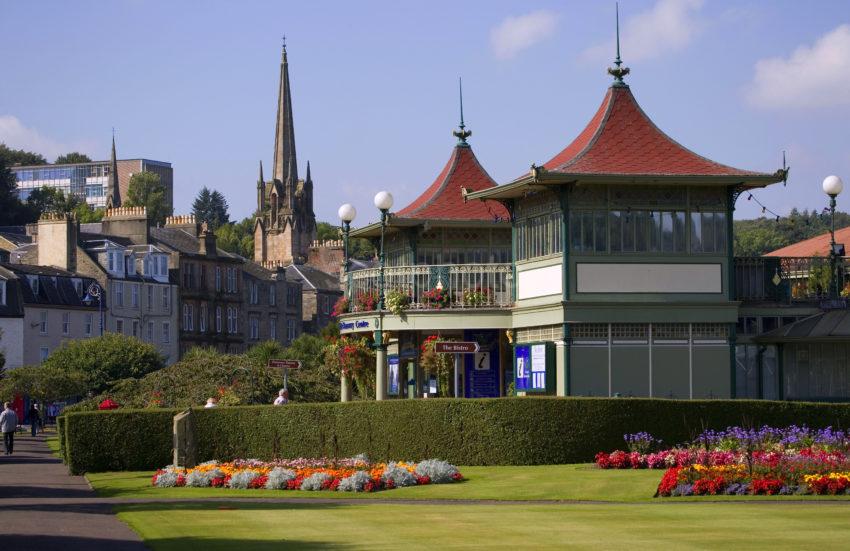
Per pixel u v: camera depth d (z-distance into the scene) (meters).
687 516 23.50
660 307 38.59
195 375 54.94
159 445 39.59
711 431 34.06
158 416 39.69
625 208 38.72
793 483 27.83
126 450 39.44
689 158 39.66
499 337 43.47
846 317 39.56
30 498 30.98
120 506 28.22
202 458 38.69
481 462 35.41
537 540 20.47
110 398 53.97
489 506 26.69
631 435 34.41
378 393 43.41
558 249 38.88
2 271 101.12
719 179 38.25
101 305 107.31
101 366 89.81
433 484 31.47
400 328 42.69
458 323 41.75
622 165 38.72
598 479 30.06
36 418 76.50
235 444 38.72
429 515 24.64
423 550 19.56
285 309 136.12
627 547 19.50
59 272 107.00
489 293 41.94
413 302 42.72
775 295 40.97
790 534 20.75
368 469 33.19
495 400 35.47
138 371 91.31
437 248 47.88
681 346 38.75
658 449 34.84
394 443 36.50
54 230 109.81
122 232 118.56
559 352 38.56
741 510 24.44
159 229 123.56
